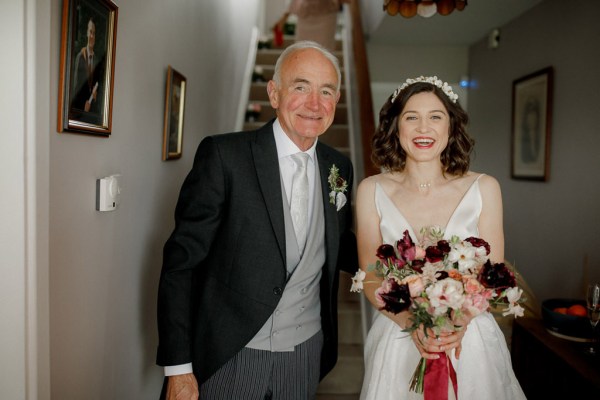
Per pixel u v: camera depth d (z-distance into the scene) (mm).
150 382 2293
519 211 4027
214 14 3504
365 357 1799
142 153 2021
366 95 3463
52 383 1341
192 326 1596
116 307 1796
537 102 3693
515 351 2486
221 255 1584
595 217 2980
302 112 1561
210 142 1623
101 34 1515
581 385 1825
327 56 1599
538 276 3689
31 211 1174
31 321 1190
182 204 1601
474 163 5105
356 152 3871
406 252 1370
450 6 2738
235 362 1579
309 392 1674
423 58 5332
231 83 4387
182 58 2605
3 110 1146
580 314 2250
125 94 1797
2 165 1153
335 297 1763
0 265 1172
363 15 5391
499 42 4480
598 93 2967
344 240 1841
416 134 1628
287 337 1599
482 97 4910
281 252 1551
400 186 1760
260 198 1567
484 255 1369
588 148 3064
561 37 3408
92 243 1561
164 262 1574
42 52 1190
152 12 2066
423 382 1476
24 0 1136
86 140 1487
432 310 1280
